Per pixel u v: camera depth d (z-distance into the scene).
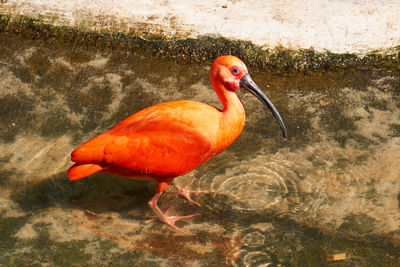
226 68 6.58
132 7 9.82
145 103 8.45
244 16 9.60
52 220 6.60
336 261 6.02
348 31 9.25
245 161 7.51
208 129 6.33
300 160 7.48
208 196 7.03
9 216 6.61
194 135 6.25
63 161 7.48
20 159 7.47
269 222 6.58
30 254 6.10
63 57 9.35
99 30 9.55
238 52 9.09
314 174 7.25
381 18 9.45
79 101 8.50
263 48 9.05
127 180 7.34
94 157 6.20
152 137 6.21
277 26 9.38
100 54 9.41
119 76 8.98
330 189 7.01
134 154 6.20
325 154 7.54
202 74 9.02
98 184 7.24
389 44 8.99
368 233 6.35
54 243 6.27
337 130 7.91
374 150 7.54
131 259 6.09
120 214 6.78
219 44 9.16
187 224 6.61
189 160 6.38
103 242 6.32
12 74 8.95
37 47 9.53
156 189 7.25
